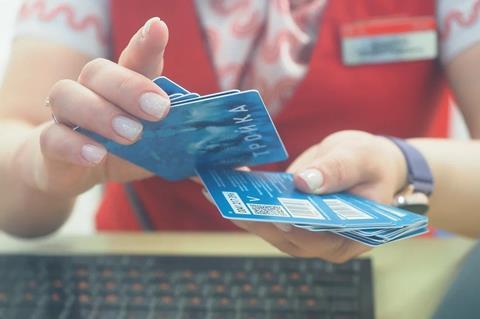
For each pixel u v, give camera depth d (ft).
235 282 1.74
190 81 2.53
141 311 1.64
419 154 1.79
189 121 1.27
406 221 1.26
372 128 2.69
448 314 0.74
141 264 1.86
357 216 1.29
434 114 2.87
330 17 2.58
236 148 1.45
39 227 2.38
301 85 2.59
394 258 2.06
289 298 1.66
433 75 2.71
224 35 2.61
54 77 2.47
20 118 2.40
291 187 1.48
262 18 2.63
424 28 2.58
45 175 1.76
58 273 1.83
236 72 2.61
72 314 1.66
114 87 1.23
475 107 2.51
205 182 1.46
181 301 1.67
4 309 1.69
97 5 2.66
